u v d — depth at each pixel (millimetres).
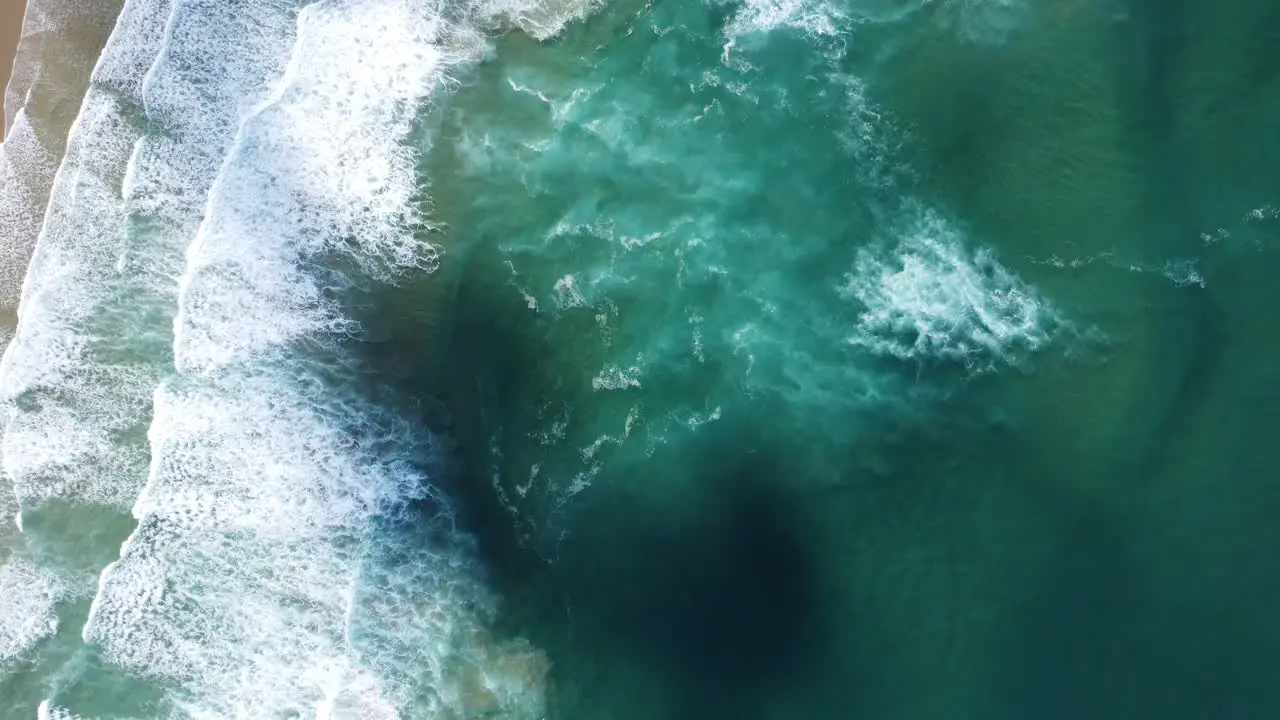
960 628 17422
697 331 19656
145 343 20359
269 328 20234
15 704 18844
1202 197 18328
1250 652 16391
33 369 20125
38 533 19734
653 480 19203
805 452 18750
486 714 18391
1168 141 18578
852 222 19516
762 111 20125
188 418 19625
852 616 17859
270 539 19328
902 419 18594
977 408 18391
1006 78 19328
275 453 19672
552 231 20453
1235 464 17188
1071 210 18703
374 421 20047
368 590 19031
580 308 20094
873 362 18984
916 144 19547
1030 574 17406
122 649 18812
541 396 19891
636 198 20297
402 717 18359
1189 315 17969
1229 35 18516
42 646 19109
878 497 18297
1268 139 18172
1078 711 16641
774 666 17891
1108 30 18938
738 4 20469
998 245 18922
